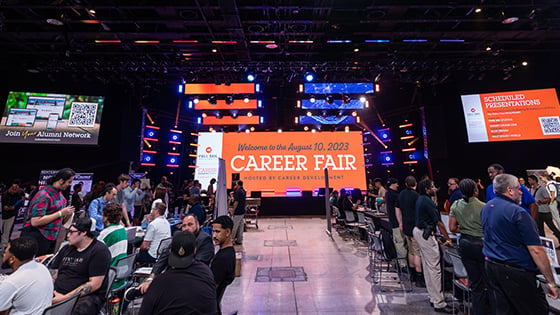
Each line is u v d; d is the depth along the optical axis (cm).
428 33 825
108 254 237
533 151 998
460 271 293
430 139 1138
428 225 333
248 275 454
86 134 1055
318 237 756
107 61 934
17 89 1021
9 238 583
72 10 725
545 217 558
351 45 905
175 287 143
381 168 1332
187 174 1320
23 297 177
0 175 971
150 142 1241
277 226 938
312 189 1202
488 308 298
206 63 975
